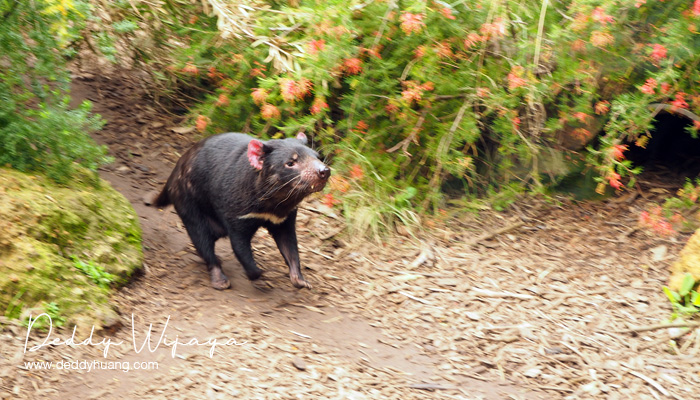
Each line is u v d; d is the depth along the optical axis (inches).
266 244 196.5
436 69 206.7
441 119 224.4
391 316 168.6
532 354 157.2
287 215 166.1
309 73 194.4
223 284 165.6
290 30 202.5
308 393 129.0
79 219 154.2
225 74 234.4
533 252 209.5
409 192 217.5
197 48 227.9
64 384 120.3
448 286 185.2
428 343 158.7
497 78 214.1
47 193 154.8
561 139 240.1
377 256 198.5
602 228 225.8
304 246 197.6
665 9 215.8
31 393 116.3
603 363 155.8
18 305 131.6
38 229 143.4
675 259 205.6
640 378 151.1
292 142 157.0
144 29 238.8
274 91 210.8
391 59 213.3
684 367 156.4
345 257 195.5
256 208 159.2
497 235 217.8
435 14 202.1
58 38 194.2
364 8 204.5
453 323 167.6
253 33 205.0
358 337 156.6
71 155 167.5
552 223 228.5
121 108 246.7
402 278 187.0
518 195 240.7
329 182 209.6
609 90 227.5
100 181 177.8
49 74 172.6
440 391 138.7
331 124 234.8
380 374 141.7
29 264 136.6
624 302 182.2
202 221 168.9
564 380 148.5
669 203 213.6
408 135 223.6
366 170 218.1
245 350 140.7
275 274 180.5
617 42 217.5
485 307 176.1
